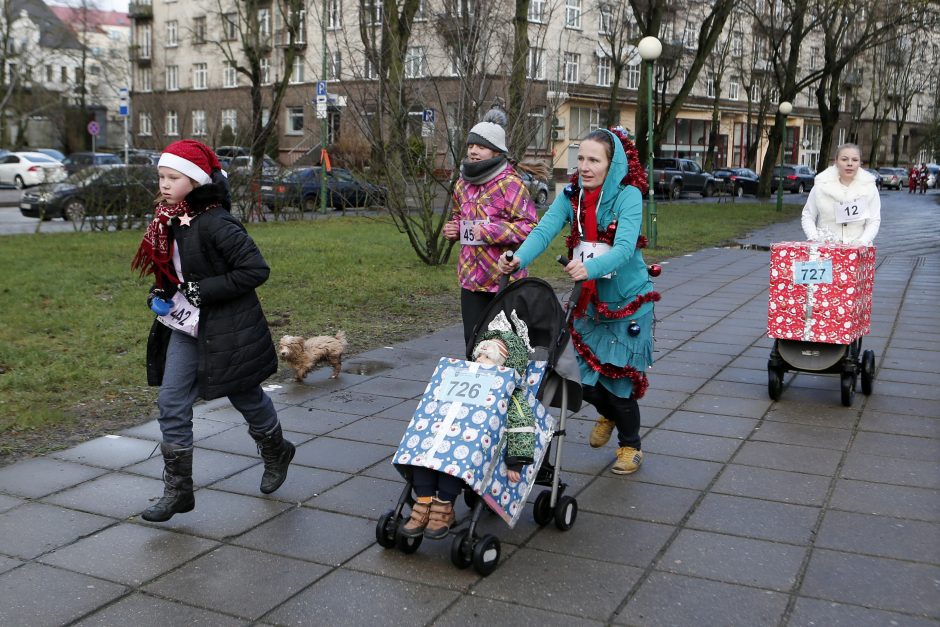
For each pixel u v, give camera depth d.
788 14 41.16
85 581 3.71
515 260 4.30
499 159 5.21
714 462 5.21
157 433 5.66
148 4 57.53
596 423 5.51
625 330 4.75
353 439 5.62
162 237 4.12
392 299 10.90
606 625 3.38
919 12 35.12
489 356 3.96
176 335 4.24
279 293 11.09
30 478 4.87
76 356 7.56
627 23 40.41
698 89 57.78
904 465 5.13
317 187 25.12
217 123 23.64
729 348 8.35
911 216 29.55
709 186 42.97
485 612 3.48
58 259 13.88
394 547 4.05
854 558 3.93
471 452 3.65
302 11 31.75
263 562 3.90
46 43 47.88
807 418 6.09
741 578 3.76
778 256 6.28
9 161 34.16
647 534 4.21
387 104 13.08
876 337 8.70
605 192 4.55
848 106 75.19
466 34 12.45
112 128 56.34
